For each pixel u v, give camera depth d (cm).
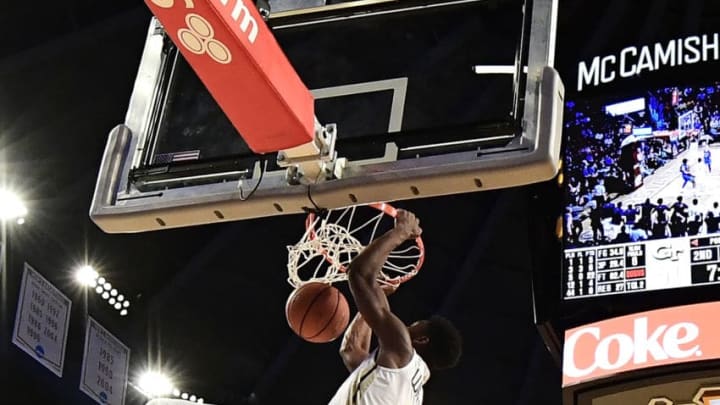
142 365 869
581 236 752
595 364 716
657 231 738
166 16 305
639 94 788
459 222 955
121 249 858
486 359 1009
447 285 974
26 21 755
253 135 346
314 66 409
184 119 412
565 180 776
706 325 698
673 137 766
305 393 973
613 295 727
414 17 412
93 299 820
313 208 377
